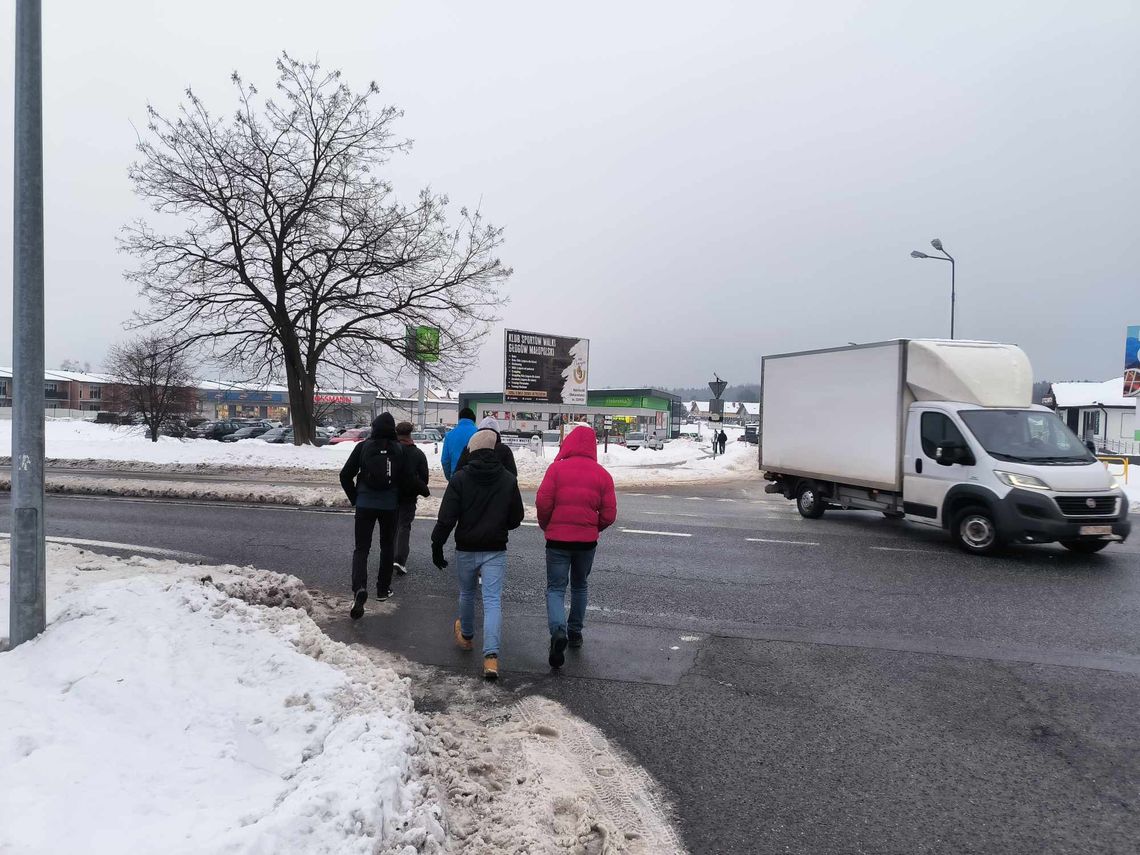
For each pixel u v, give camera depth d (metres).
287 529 11.10
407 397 57.94
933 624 6.76
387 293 24.81
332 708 3.71
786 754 4.16
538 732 4.38
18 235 4.48
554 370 34.50
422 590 7.73
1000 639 6.32
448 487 5.54
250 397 87.81
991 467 9.89
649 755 4.13
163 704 3.62
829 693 5.08
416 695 4.93
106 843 2.48
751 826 3.42
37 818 2.59
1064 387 57.69
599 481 5.75
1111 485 9.66
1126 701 4.97
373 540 10.27
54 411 78.88
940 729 4.51
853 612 7.13
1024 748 4.27
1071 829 3.42
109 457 22.38
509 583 8.20
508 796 3.53
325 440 35.59
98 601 4.75
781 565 9.27
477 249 25.39
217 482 18.14
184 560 8.66
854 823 3.46
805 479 13.88
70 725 3.31
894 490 11.48
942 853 3.22
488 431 5.68
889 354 11.65
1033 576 8.80
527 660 5.69
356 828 2.64
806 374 13.62
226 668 4.11
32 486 4.41
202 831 2.57
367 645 5.93
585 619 6.82
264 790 2.98
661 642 6.16
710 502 16.94
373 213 24.27
